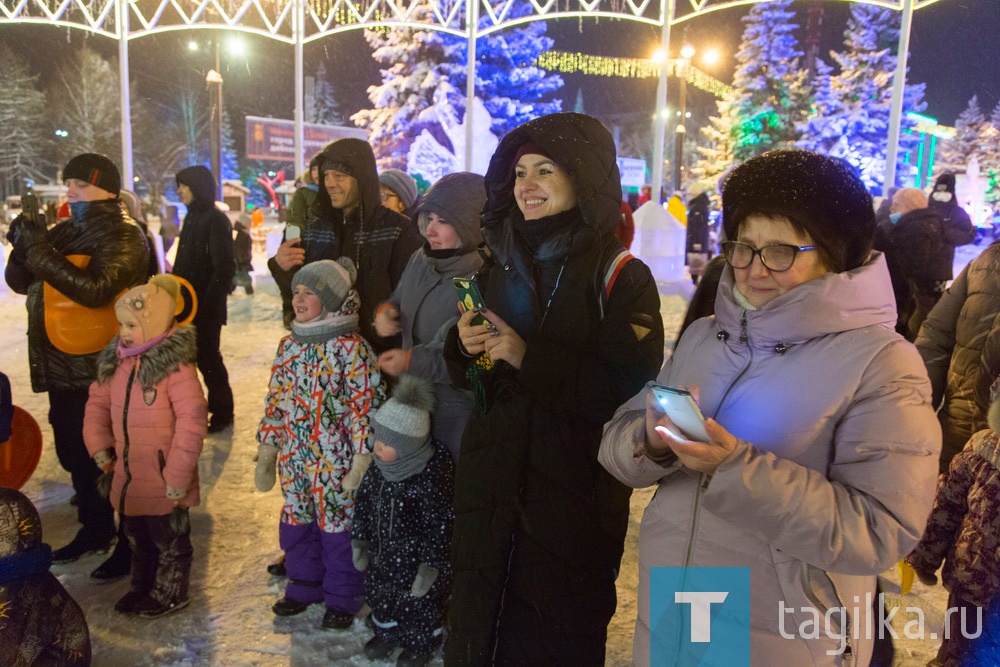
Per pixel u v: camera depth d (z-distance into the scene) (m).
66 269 3.10
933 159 36.56
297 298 2.78
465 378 2.21
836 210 1.33
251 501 3.96
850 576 1.39
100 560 3.32
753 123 26.02
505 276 2.14
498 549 1.96
